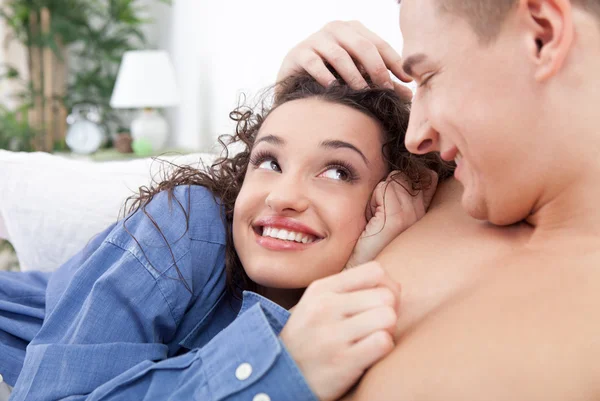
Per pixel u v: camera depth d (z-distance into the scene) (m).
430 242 0.72
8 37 3.89
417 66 0.59
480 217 0.64
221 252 0.97
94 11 3.96
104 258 0.91
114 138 4.24
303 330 0.60
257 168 0.91
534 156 0.56
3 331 1.03
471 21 0.54
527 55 0.53
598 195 0.56
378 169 0.90
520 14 0.52
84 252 1.08
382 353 0.56
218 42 3.51
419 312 0.61
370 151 0.89
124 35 4.09
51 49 3.86
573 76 0.53
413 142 0.63
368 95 0.92
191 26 3.80
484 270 0.60
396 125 0.92
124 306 0.86
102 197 1.34
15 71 3.81
